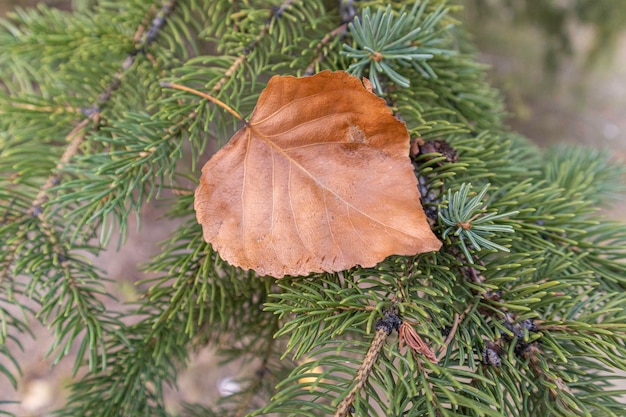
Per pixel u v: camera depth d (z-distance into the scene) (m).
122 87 0.25
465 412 0.20
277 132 0.21
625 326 0.19
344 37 0.24
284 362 0.29
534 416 0.20
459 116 0.25
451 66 0.25
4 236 0.23
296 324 0.20
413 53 0.23
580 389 0.20
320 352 0.19
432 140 0.23
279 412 0.19
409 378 0.19
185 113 0.24
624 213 0.65
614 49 0.56
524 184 0.22
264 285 0.25
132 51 0.25
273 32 0.24
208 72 0.24
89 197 0.22
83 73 0.25
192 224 0.24
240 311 0.26
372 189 0.20
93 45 0.25
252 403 0.29
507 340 0.20
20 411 0.53
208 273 0.23
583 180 0.28
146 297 0.24
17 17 0.26
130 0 0.26
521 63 0.59
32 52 0.26
